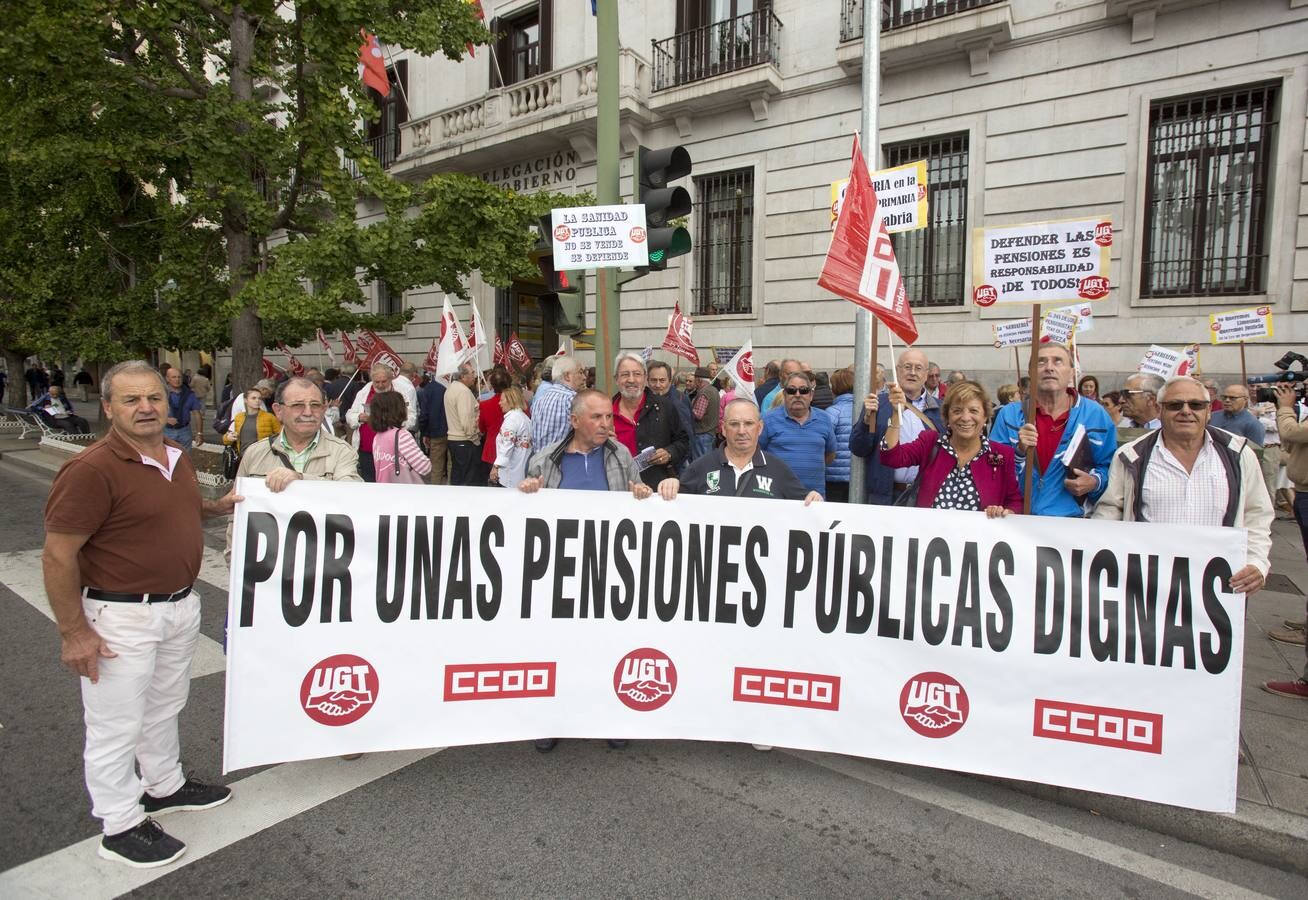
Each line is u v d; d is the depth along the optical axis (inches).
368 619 121.4
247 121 353.7
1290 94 352.8
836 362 492.4
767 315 516.7
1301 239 352.2
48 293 450.9
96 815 100.9
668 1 553.9
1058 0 405.7
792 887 98.7
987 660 120.3
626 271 221.5
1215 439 125.3
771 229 513.0
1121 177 393.4
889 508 124.7
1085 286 127.3
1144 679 114.5
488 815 114.7
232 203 390.6
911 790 125.0
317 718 118.6
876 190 188.1
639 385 197.5
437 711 124.0
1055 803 122.2
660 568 129.3
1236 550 112.0
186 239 448.8
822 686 126.0
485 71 677.9
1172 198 387.5
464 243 376.5
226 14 364.5
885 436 148.0
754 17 509.0
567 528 128.5
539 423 199.2
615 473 146.7
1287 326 355.3
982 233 135.1
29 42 305.9
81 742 137.3
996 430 157.8
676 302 554.3
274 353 893.8
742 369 303.1
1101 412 145.7
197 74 397.4
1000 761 119.0
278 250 357.1
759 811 117.3
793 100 501.4
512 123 599.8
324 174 356.8
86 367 1194.0
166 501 101.8
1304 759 125.1
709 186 548.1
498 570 126.6
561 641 128.1
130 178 466.9
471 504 125.8
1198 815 111.8
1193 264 383.2
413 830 110.4
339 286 352.2
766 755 136.0
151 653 101.6
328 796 119.8
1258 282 369.1
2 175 448.1
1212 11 368.5
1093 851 108.7
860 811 118.0
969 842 110.3
